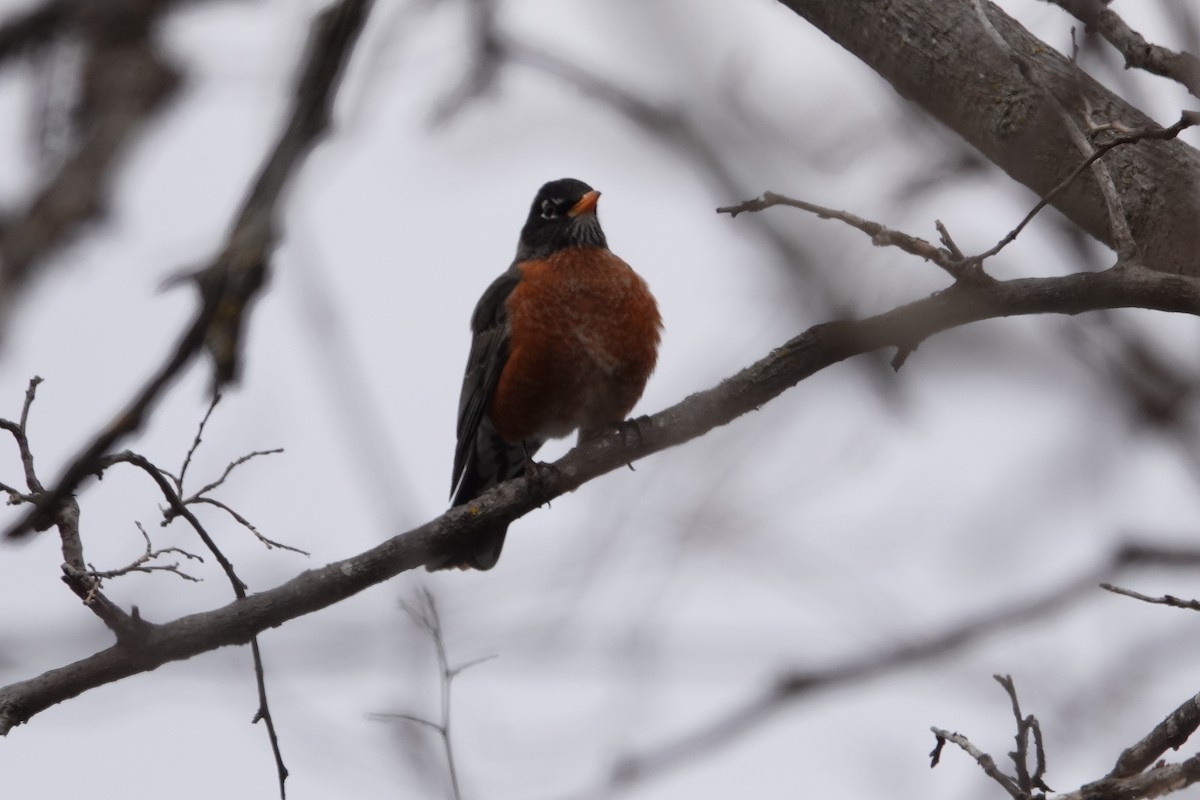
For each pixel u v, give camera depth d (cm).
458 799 888
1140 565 880
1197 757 727
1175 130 729
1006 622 915
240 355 902
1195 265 785
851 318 850
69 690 873
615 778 912
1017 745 783
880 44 859
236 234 864
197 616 895
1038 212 830
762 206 782
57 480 828
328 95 878
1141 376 727
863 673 929
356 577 938
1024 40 846
